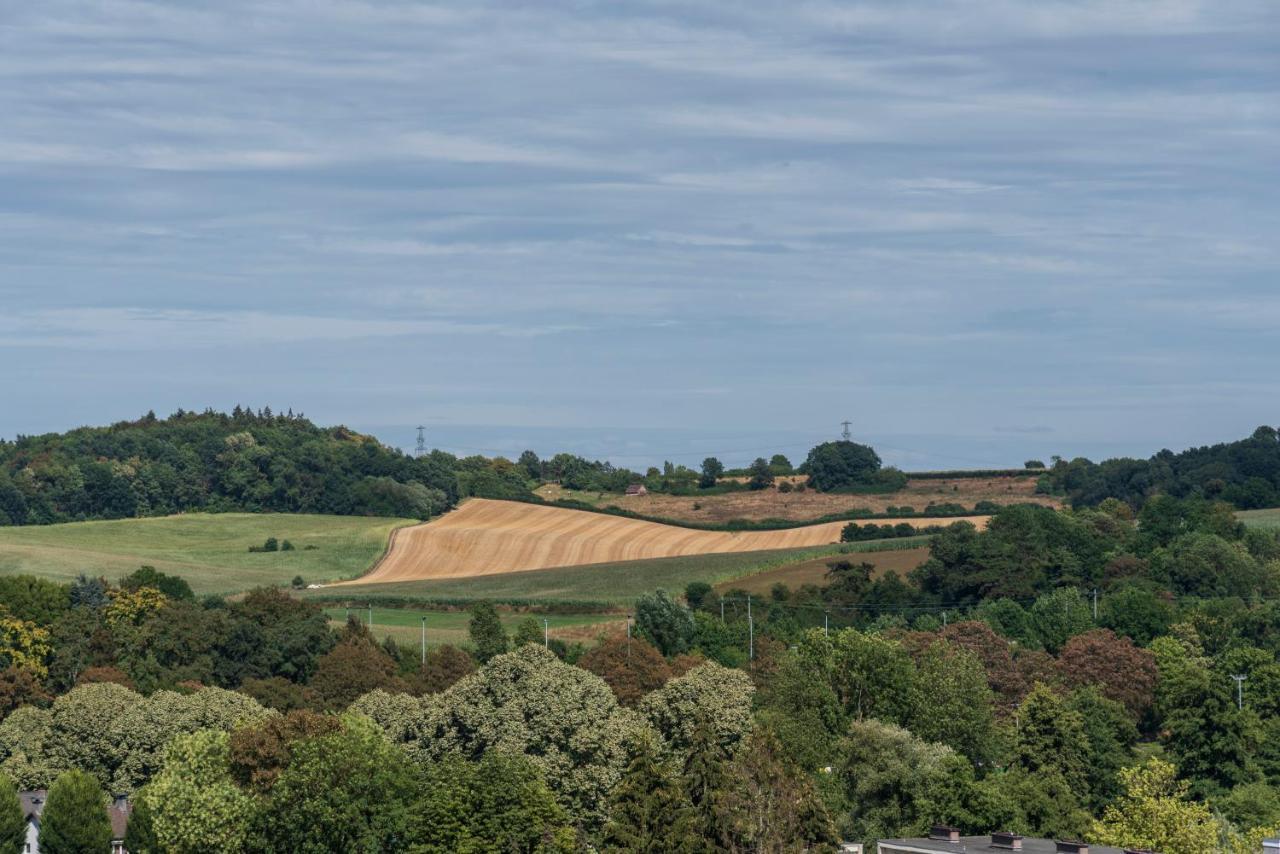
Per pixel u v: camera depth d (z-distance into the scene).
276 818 163.88
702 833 149.75
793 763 158.75
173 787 172.62
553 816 159.38
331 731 176.38
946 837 158.88
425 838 157.00
